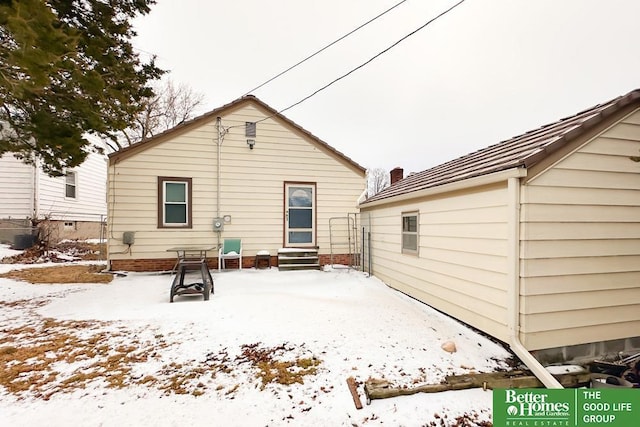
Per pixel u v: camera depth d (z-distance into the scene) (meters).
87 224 14.12
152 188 7.41
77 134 4.13
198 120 7.76
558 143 2.96
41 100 3.78
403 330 3.57
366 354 2.96
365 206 7.68
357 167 8.97
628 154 3.22
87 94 4.21
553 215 2.99
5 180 10.64
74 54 3.37
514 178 2.96
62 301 4.82
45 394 2.25
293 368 2.70
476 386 2.53
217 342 3.19
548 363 2.97
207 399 2.25
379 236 6.99
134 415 2.05
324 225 8.73
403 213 5.68
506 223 3.13
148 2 4.84
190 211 7.69
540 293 2.96
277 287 5.97
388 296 5.27
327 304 4.52
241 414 2.11
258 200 8.22
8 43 2.97
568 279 3.04
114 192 7.16
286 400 2.28
